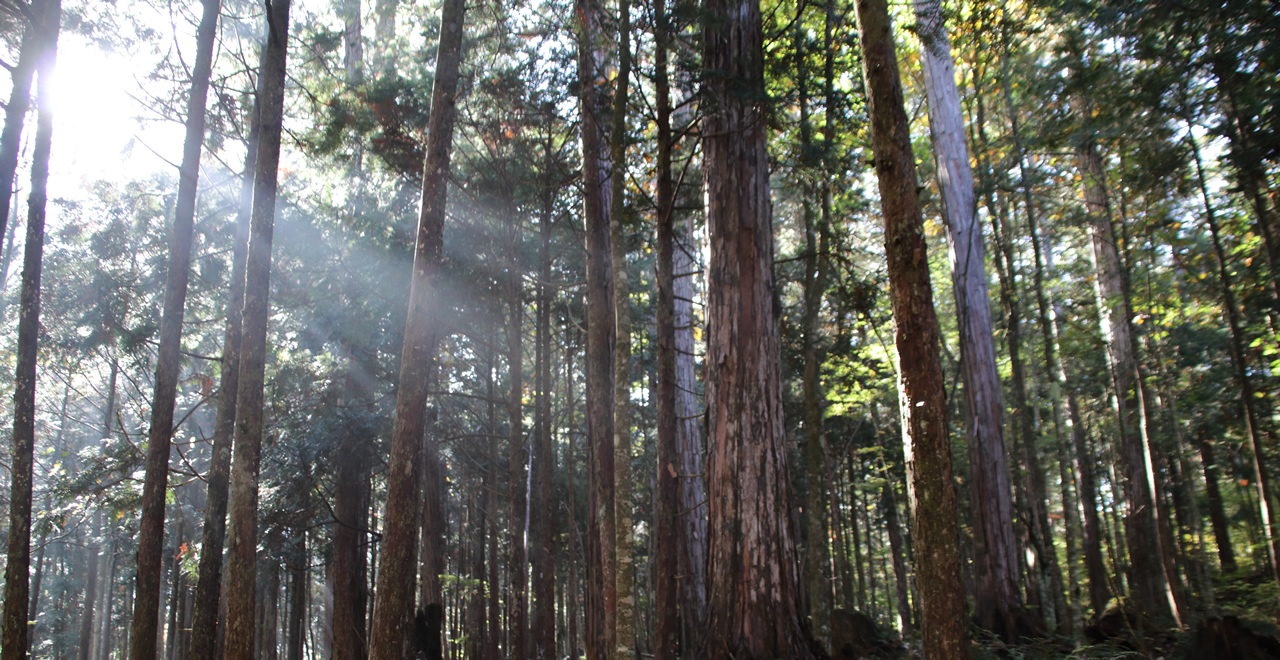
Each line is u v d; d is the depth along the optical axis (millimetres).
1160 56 10336
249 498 8484
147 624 9195
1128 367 15695
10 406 23500
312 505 17859
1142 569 16469
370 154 14422
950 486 4836
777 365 10133
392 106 13312
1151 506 15602
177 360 10047
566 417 25000
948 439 4938
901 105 5262
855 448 23844
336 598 17938
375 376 17328
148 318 17016
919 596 4836
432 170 8070
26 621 8602
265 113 9273
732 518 9539
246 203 10938
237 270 10562
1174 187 12492
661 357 8844
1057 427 11070
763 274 10258
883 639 11094
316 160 14844
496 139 13680
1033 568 12312
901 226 5098
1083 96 11664
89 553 34219
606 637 9352
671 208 9203
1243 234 13656
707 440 10055
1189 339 15727
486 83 12641
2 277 21125
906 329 5027
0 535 26500
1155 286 15789
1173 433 14289
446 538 28938
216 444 9703
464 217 14930
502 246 14633
